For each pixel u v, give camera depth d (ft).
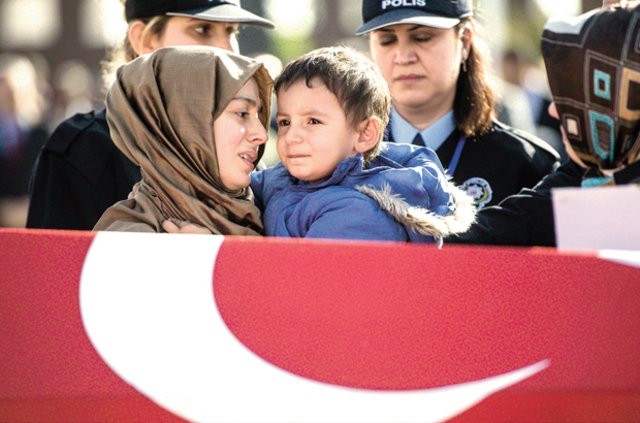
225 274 17.12
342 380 16.55
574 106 22.79
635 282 17.61
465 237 25.08
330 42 84.17
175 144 22.41
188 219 22.40
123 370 16.24
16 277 16.67
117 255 17.08
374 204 22.43
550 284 17.48
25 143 75.92
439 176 23.41
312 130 22.93
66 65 95.71
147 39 30.37
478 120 31.78
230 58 22.66
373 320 16.96
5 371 16.05
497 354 16.93
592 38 22.17
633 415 17.06
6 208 74.90
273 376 16.48
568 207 20.31
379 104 23.65
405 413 16.48
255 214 22.98
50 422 16.07
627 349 17.15
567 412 16.90
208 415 16.20
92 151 29.14
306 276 17.19
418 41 31.30
